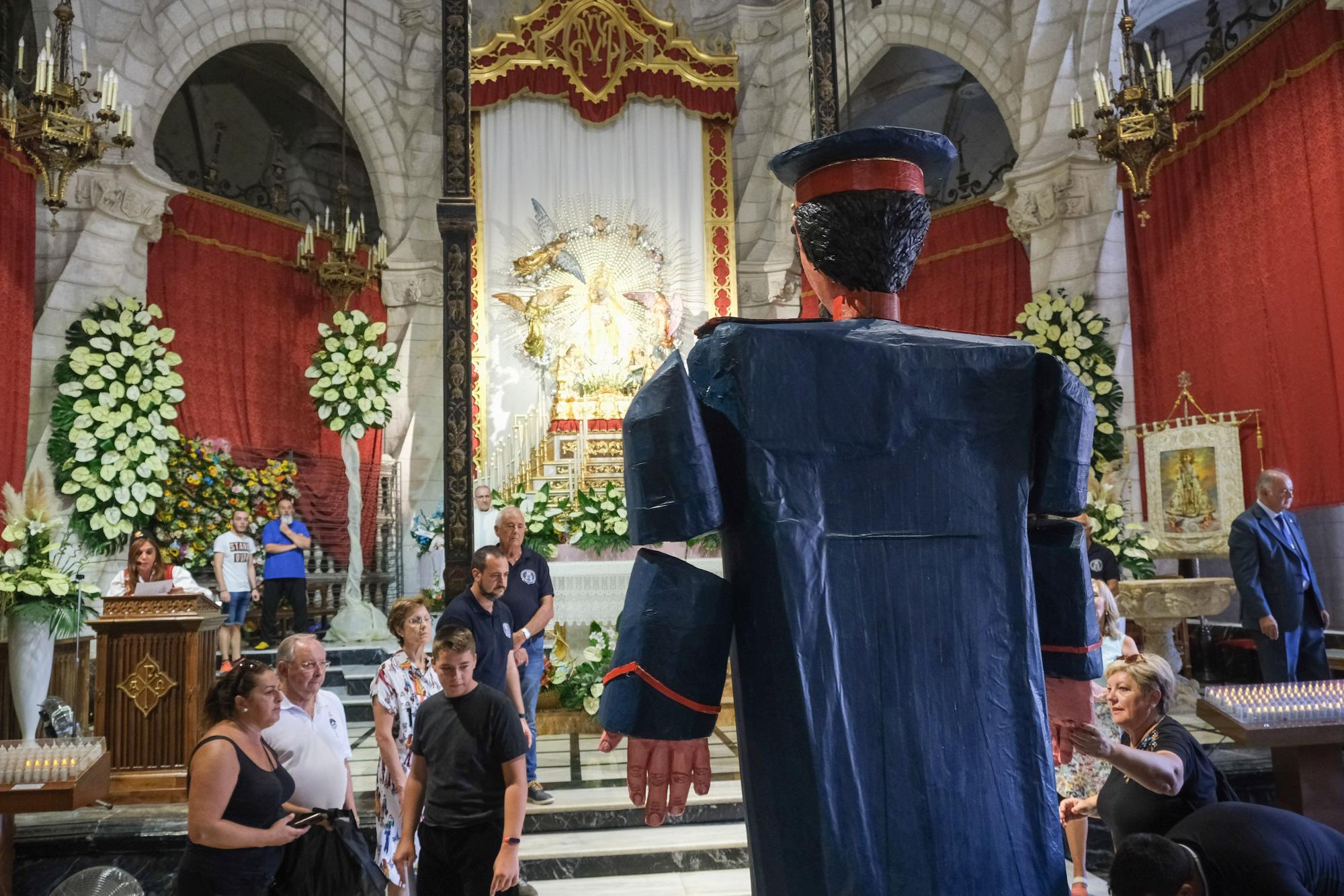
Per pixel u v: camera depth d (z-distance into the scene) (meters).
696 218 13.56
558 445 12.15
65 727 5.73
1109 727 4.36
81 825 5.20
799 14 13.84
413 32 13.59
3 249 8.74
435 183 13.38
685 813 5.68
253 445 11.97
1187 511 8.63
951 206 12.53
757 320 1.27
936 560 1.21
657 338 13.22
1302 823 2.55
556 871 5.11
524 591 5.96
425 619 4.56
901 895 1.10
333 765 3.89
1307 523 9.01
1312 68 7.93
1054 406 1.28
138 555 6.50
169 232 11.24
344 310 11.33
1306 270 7.98
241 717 3.46
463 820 3.52
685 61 13.55
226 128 12.83
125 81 10.33
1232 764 5.66
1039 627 1.33
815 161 1.36
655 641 1.16
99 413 9.22
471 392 7.41
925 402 1.24
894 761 1.14
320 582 11.74
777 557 1.16
